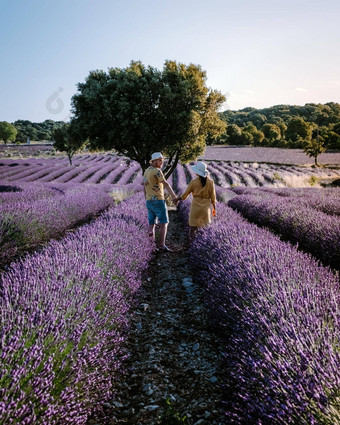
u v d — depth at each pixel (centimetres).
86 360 196
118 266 346
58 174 3259
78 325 206
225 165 4416
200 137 1600
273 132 10006
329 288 259
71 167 3706
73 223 816
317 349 170
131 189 1997
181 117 1403
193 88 1447
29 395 150
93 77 1538
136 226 571
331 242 508
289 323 194
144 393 216
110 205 1328
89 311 234
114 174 3253
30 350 168
